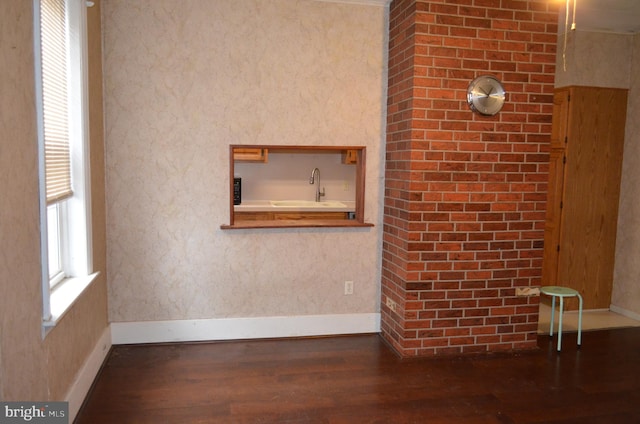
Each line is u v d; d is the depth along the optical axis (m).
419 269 3.34
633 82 4.41
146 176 3.44
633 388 3.01
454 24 3.22
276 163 5.48
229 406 2.71
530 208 3.45
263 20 3.48
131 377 3.02
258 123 3.54
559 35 4.37
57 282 2.60
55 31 2.44
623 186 4.48
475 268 3.42
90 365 2.85
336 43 3.59
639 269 4.33
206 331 3.62
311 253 3.72
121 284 3.49
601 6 3.71
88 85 2.86
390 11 3.62
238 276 3.63
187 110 3.45
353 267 3.80
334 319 3.80
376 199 3.78
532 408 2.75
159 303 3.55
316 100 3.61
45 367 2.06
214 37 3.43
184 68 3.41
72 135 2.72
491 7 3.26
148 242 3.49
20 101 1.75
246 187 5.45
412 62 3.22
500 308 3.49
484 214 3.39
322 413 2.65
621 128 4.44
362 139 3.71
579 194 4.44
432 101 3.24
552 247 4.58
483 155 3.34
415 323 3.38
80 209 2.77
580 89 4.31
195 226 3.54
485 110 3.28
